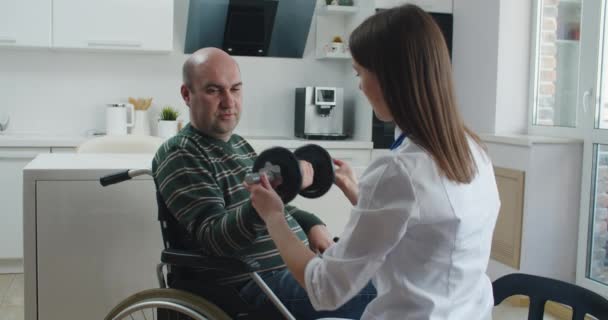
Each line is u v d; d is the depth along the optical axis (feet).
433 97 4.27
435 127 4.27
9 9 13.47
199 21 14.93
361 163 14.90
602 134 11.47
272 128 16.17
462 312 4.41
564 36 12.46
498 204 4.75
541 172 11.91
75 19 13.83
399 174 4.16
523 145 11.94
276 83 16.10
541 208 11.98
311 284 4.46
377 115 4.59
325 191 5.56
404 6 4.44
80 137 14.08
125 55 15.21
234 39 15.34
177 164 5.93
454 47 14.89
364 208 4.25
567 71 12.40
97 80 15.14
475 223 4.37
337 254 4.35
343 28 16.35
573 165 12.05
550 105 12.89
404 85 4.27
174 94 15.55
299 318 5.89
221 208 5.76
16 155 13.28
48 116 14.96
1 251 13.26
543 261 12.12
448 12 14.94
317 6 15.97
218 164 6.15
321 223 6.95
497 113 13.30
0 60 14.62
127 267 7.55
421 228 4.24
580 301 5.22
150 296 5.77
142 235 7.55
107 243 7.48
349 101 16.21
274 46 15.66
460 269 4.35
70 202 7.36
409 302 4.33
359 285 4.28
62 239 7.38
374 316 4.49
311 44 16.22
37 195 7.28
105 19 13.98
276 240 4.82
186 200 5.78
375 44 4.34
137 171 6.26
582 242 12.04
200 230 5.61
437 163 4.25
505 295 5.65
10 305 11.25
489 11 13.48
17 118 14.82
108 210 7.45
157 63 15.39
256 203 5.01
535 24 13.20
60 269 7.41
